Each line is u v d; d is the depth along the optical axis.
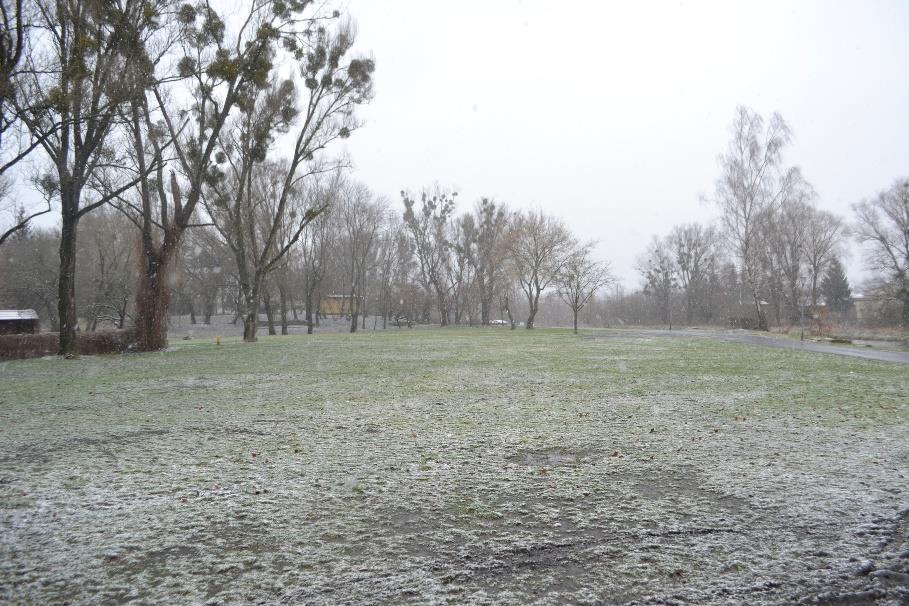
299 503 4.84
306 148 30.25
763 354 20.67
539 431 7.53
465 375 14.15
